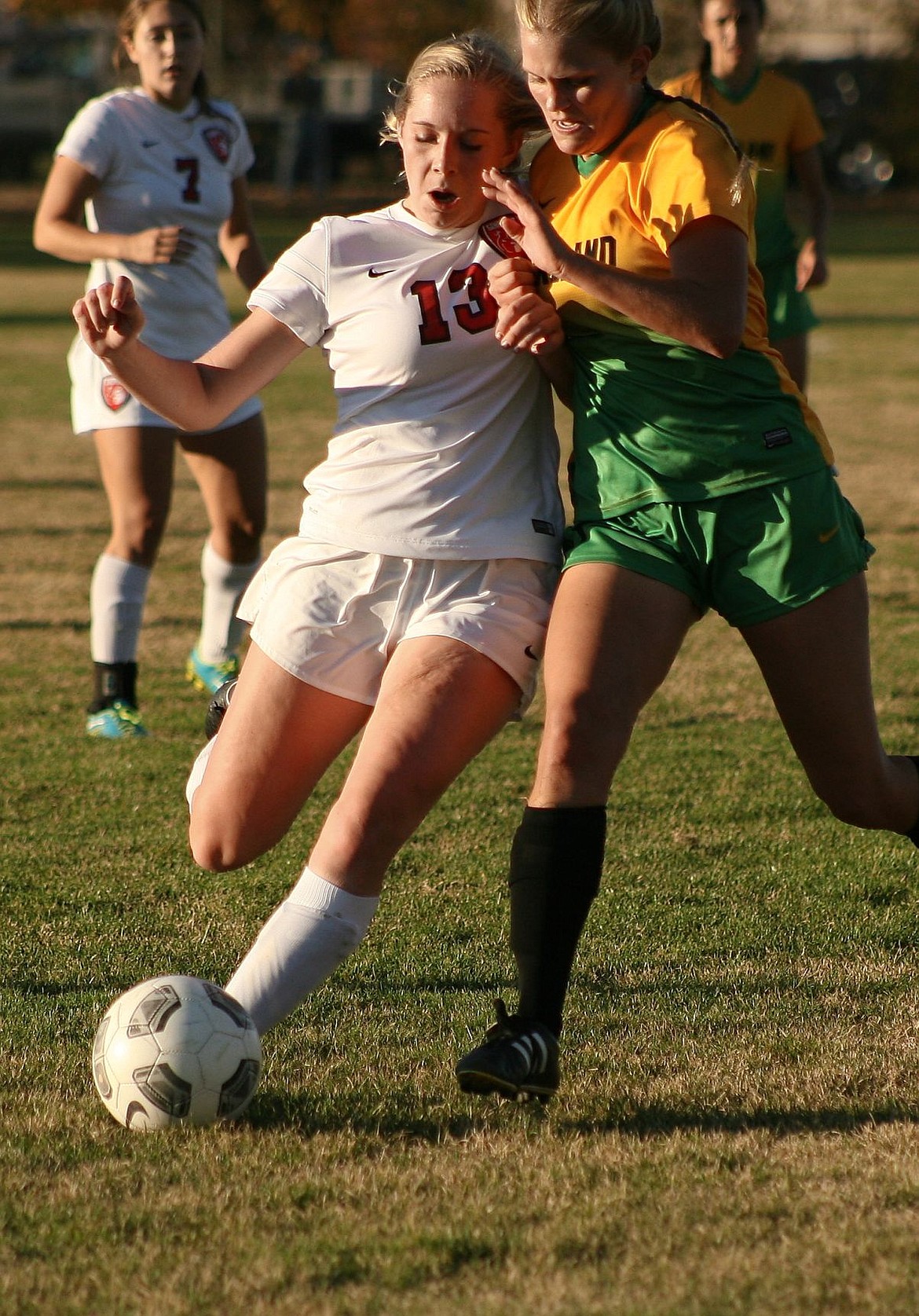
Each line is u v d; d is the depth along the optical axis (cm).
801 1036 1184
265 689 1116
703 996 1270
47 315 7831
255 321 1155
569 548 1146
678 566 1103
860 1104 1066
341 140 16600
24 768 1892
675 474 1103
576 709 1055
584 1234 887
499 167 1136
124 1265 862
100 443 2031
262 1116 1055
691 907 1473
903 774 1202
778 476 1100
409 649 1084
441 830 1691
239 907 1477
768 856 1608
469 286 1129
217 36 15575
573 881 1047
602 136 1102
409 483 1112
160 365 1124
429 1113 1059
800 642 1112
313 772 1134
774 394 1117
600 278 1052
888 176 17125
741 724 2086
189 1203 929
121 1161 986
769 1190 939
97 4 14975
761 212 2480
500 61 1120
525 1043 1001
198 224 2064
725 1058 1145
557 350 1145
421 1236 885
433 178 1117
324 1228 901
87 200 2039
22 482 3872
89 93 17888
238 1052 1035
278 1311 816
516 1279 843
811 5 16400
